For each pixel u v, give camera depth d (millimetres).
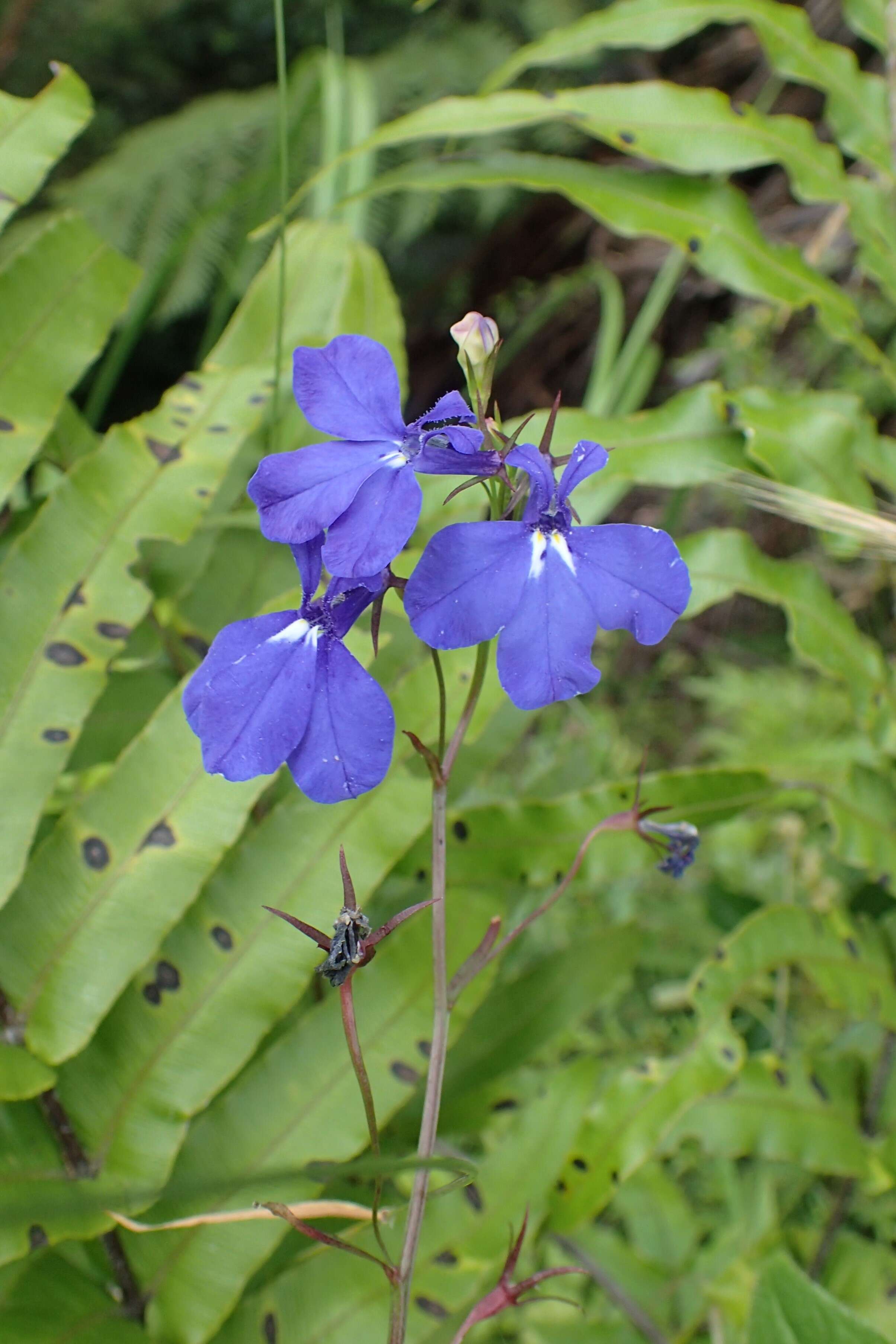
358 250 277
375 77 636
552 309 549
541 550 192
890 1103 268
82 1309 225
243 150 608
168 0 679
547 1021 261
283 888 234
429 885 249
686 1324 278
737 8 284
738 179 617
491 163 271
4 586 240
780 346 555
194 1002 232
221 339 273
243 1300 237
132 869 231
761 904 354
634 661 575
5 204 250
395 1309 201
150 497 247
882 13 305
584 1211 248
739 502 537
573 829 254
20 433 245
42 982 229
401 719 237
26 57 686
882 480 277
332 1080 235
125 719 265
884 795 268
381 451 196
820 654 264
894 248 289
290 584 266
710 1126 259
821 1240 279
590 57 639
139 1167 229
